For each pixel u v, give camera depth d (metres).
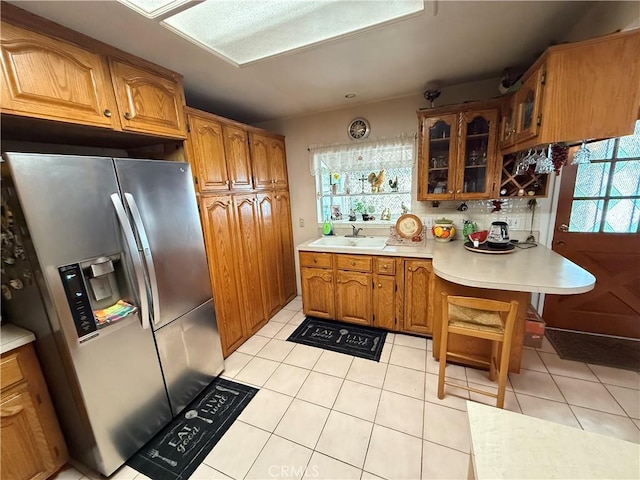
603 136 1.39
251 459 1.51
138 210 1.51
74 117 1.32
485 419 0.75
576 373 2.00
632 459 0.63
